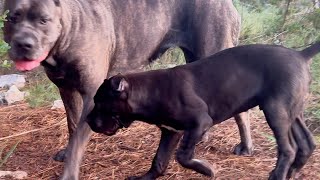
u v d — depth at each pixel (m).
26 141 2.88
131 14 2.71
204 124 2.16
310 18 4.02
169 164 2.55
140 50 2.80
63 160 2.64
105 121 2.22
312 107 3.13
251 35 4.30
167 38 2.90
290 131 2.25
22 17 2.26
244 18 4.42
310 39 4.00
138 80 2.20
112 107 2.19
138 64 2.84
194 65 2.26
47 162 2.63
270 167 2.55
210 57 2.28
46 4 2.27
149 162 2.62
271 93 2.18
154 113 2.20
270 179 2.21
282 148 2.20
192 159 2.24
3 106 3.49
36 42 2.24
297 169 2.30
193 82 2.21
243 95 2.21
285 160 2.19
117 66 2.73
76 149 2.38
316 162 2.54
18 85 3.90
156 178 2.35
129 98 2.18
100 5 2.57
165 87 2.18
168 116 2.18
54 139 2.92
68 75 2.45
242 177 2.44
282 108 2.16
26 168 2.57
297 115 2.22
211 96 2.21
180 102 2.16
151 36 2.81
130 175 2.48
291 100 2.16
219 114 2.24
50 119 3.20
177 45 2.91
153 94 2.18
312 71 3.48
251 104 2.24
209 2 2.81
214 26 2.82
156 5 2.80
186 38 2.88
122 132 2.97
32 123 3.15
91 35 2.45
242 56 2.24
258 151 2.75
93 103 2.44
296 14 4.18
